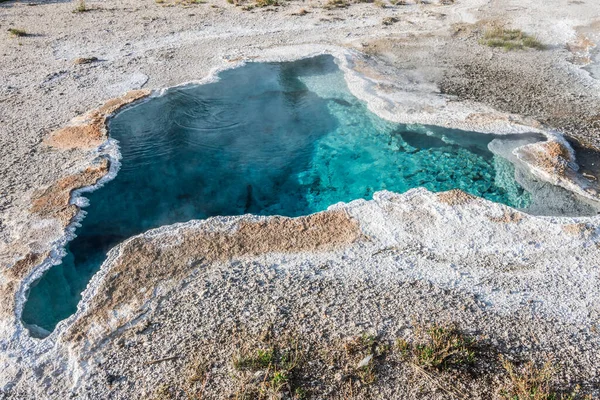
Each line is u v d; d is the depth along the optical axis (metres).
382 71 11.16
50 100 9.84
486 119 9.06
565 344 4.95
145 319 5.26
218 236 6.41
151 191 7.53
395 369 4.67
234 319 5.22
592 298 5.48
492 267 5.92
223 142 8.87
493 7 15.77
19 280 5.78
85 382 4.67
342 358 4.77
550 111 9.45
